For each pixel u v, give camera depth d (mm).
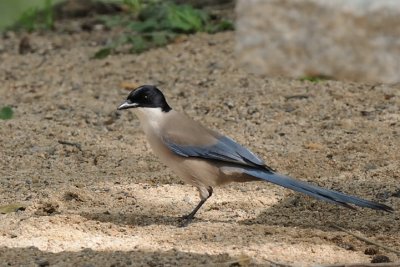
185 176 11086
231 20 19656
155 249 10086
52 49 19438
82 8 22031
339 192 11305
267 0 20203
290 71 17938
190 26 19109
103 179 12492
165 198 11875
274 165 13031
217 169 10953
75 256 9852
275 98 15750
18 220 10914
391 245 10406
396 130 14188
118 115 15344
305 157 13273
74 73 17672
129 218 11133
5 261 9727
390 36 19438
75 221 10852
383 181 12383
